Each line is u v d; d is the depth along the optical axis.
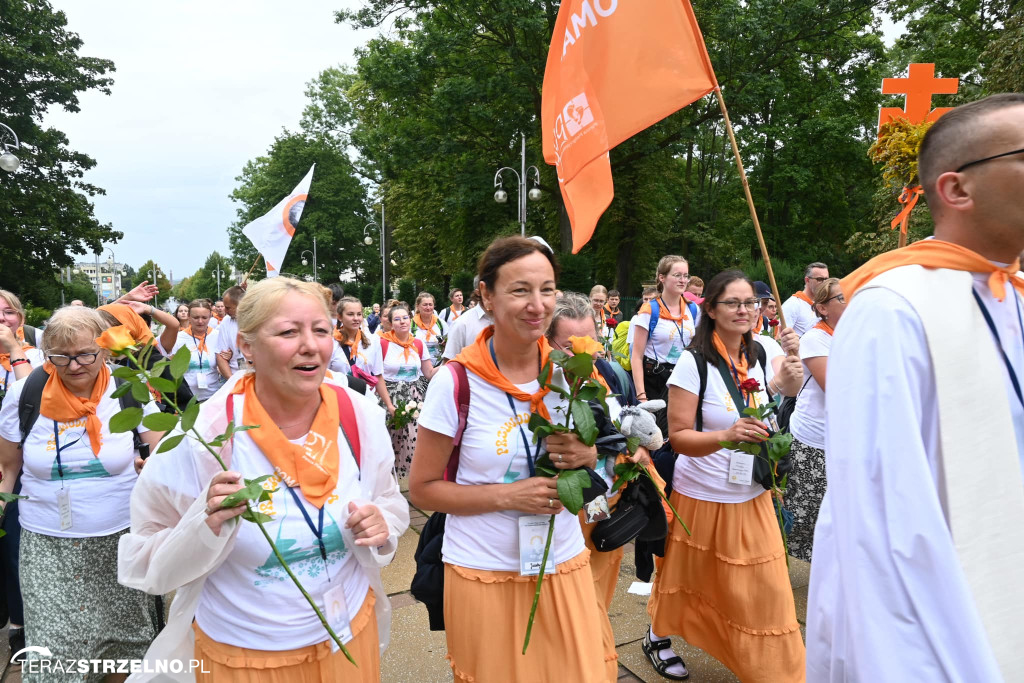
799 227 31.44
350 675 1.82
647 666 3.12
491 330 2.16
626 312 22.53
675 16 2.94
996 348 1.30
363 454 1.94
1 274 29.11
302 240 45.16
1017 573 1.21
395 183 33.03
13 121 28.50
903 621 1.15
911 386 1.23
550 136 3.48
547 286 2.04
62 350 2.66
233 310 6.57
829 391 1.34
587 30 3.15
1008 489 1.23
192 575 1.70
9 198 27.81
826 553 1.38
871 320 1.29
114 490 2.80
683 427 2.83
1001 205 1.28
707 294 2.88
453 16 22.11
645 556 3.04
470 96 21.47
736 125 23.25
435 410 2.05
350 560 1.88
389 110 26.12
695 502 2.85
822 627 1.37
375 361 5.90
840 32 23.31
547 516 2.03
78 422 2.75
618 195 24.88
